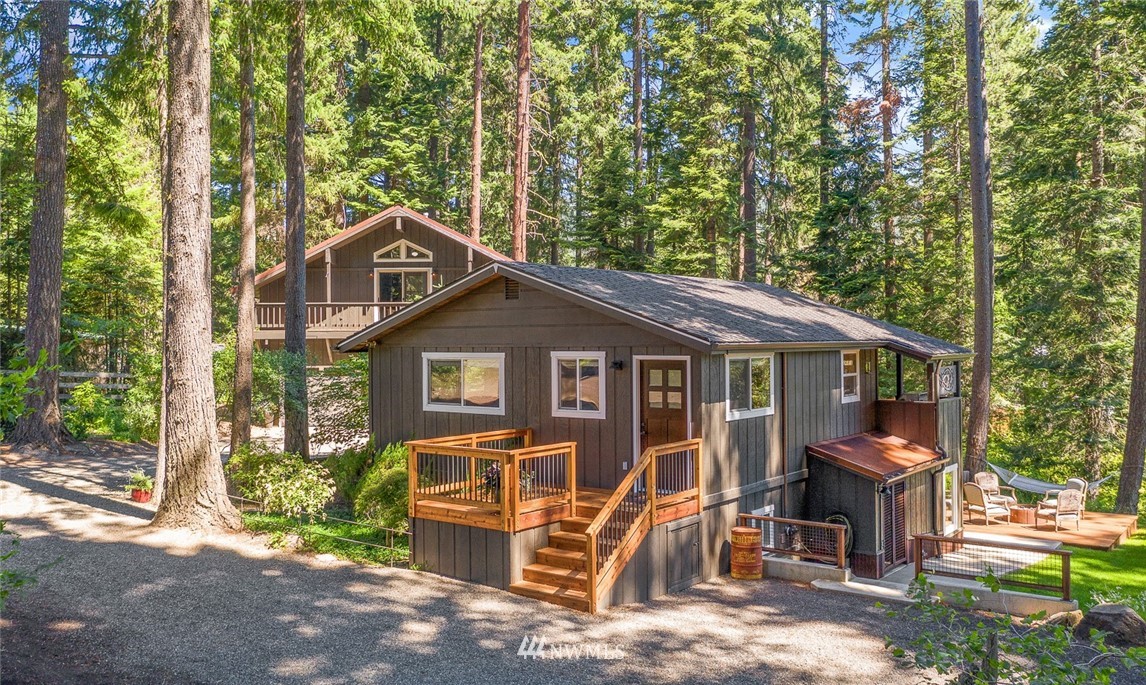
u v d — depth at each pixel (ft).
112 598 34.32
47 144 66.54
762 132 128.26
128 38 53.11
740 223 111.14
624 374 45.62
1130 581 50.26
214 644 30.01
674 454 42.47
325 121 111.45
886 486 51.65
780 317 56.34
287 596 35.83
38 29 65.72
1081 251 86.38
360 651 30.09
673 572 41.96
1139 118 81.20
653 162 129.18
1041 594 40.96
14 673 25.71
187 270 45.39
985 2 100.12
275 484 49.88
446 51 138.41
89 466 63.52
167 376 46.26
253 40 60.75
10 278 89.45
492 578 38.96
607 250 117.08
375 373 56.39
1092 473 90.79
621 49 130.62
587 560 36.40
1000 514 68.23
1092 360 86.63
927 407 62.03
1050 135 85.76
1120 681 30.76
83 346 95.81
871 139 101.14
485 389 51.11
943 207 101.50
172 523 45.47
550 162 147.74
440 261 102.01
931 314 99.35
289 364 63.46
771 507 50.52
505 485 38.27
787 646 33.50
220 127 64.59
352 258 103.35
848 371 61.16
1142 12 69.15
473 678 28.27
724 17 107.45
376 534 46.42
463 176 139.44
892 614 22.74
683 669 30.37
